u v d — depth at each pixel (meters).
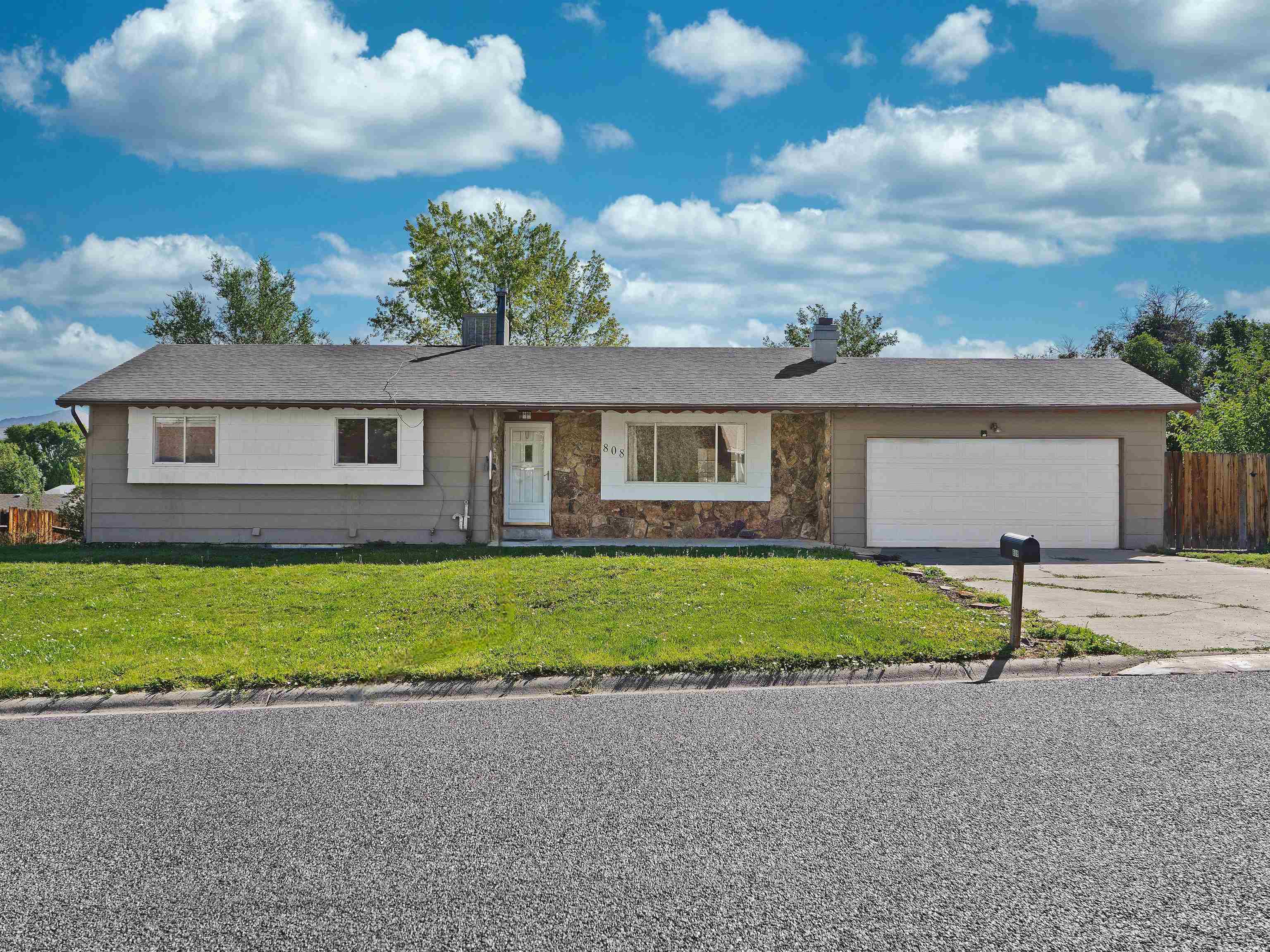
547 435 16.98
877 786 4.47
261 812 4.22
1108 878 3.44
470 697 6.54
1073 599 9.98
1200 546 15.59
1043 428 15.75
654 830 3.95
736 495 16.77
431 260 38.47
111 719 5.98
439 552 14.10
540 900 3.33
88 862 3.69
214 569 12.19
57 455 75.06
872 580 10.61
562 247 40.09
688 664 6.91
